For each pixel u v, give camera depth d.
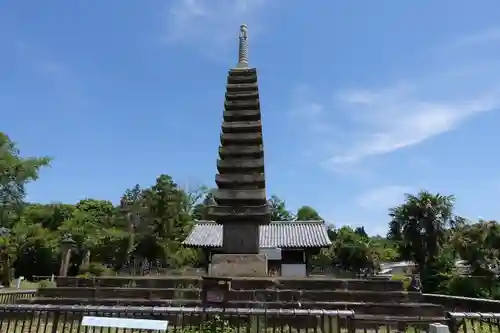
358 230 75.12
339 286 14.23
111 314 10.34
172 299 13.95
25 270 49.47
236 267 16.08
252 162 17.97
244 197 17.28
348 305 13.21
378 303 13.37
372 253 56.94
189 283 14.81
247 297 13.72
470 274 29.47
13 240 44.44
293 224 39.84
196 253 49.44
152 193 52.19
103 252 48.81
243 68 20.28
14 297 18.41
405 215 38.06
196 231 38.22
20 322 12.05
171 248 49.44
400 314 13.05
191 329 9.77
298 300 13.67
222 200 17.33
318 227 38.75
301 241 35.59
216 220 17.14
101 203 69.12
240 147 18.38
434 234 36.38
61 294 14.71
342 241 58.78
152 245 48.91
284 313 8.62
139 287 14.86
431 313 13.01
